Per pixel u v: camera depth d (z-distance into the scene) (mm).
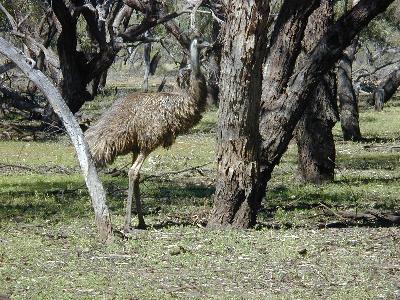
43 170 31203
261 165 17719
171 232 16828
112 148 16734
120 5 49594
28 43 43688
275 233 16812
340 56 17891
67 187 25797
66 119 16188
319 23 25203
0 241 16344
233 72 16469
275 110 17812
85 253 15219
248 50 16266
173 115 16703
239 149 16812
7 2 43125
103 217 16094
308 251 15039
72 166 32688
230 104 16656
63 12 41531
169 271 13914
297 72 17953
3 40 16484
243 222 17188
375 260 14484
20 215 19891
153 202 22062
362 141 44000
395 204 22172
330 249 15328
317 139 27406
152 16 41438
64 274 13758
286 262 14406
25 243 16000
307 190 25406
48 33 47562
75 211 20328
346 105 44375
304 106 17984
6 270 13953
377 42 76750
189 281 13266
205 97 16906
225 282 13219
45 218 19344
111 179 27984
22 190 25156
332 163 27375
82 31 61500
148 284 13086
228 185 16984
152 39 44188
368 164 33625
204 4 36781
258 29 16219
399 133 48656
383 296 12320
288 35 18234
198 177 28812
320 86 27250
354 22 17703
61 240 16391
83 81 44031
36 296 12305
